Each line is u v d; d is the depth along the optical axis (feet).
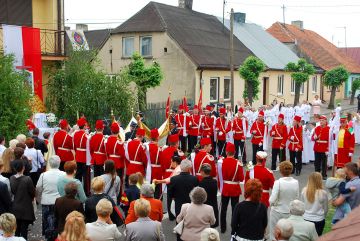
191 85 99.45
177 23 109.40
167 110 63.31
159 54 102.94
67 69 69.26
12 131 47.98
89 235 19.97
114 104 68.85
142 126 50.72
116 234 20.58
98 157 41.19
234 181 32.17
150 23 105.09
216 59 105.81
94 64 81.51
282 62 134.82
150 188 24.26
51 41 71.92
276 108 89.86
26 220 27.22
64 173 28.55
